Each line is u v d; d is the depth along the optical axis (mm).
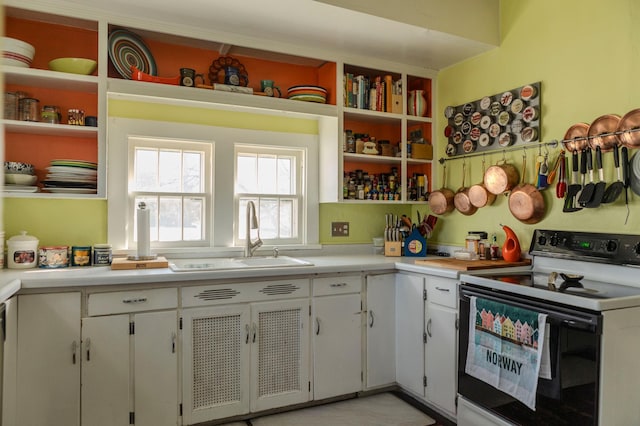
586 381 1712
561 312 1813
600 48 2340
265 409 2543
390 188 3422
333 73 3150
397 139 3691
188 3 2352
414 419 2572
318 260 3020
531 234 2691
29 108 2359
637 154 2133
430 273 2627
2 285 1780
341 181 3146
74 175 2420
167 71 2877
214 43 2867
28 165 2404
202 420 2375
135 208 2873
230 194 3109
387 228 3375
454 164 3314
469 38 2830
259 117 3209
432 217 3439
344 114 3225
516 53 2824
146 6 2383
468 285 2354
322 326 2703
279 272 2531
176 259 2906
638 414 1794
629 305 1764
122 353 2195
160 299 2279
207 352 2402
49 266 2422
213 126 3049
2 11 2252
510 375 1990
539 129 2658
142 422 2234
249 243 2994
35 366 2035
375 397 2883
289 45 2920
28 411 2020
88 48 2660
